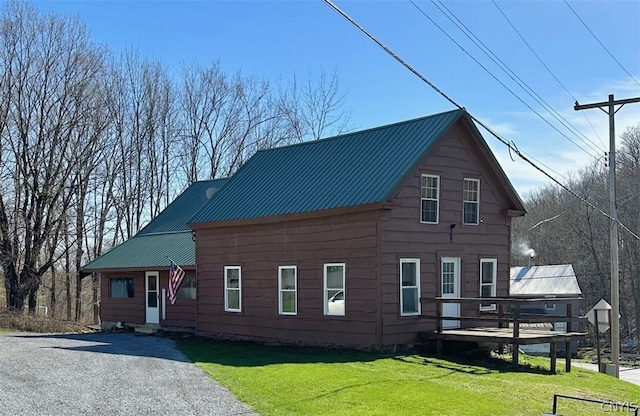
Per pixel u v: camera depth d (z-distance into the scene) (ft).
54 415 31.27
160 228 100.89
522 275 160.56
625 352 161.58
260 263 70.13
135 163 142.41
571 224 190.90
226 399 35.53
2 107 115.85
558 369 58.23
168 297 87.30
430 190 64.39
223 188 80.28
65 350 59.57
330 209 61.62
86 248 140.56
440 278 63.87
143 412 32.22
